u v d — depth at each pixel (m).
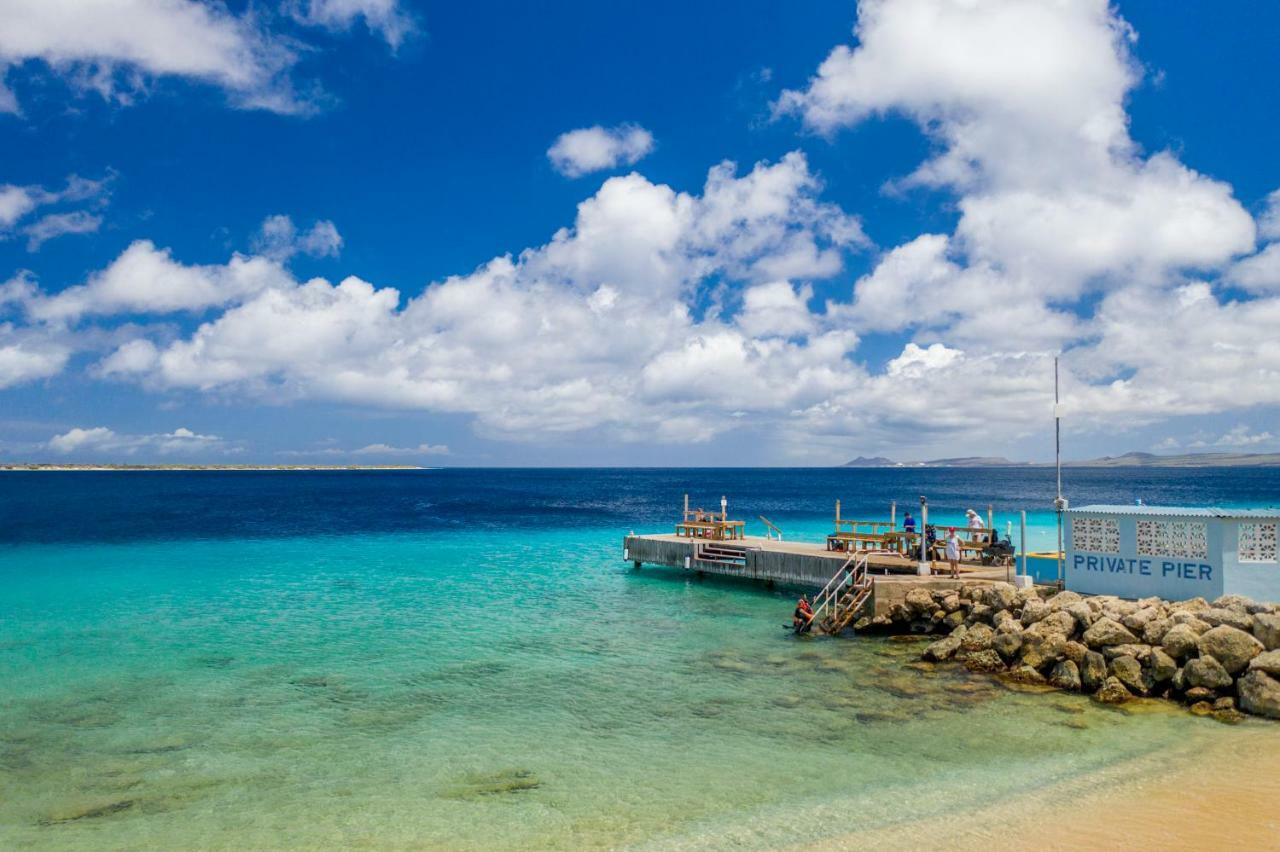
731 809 14.09
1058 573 28.08
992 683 21.69
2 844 13.05
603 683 22.27
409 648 26.30
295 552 54.03
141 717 19.55
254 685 22.19
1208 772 15.04
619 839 13.01
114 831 13.53
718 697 20.88
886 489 186.38
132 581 41.00
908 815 13.62
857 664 23.98
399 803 14.58
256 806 14.50
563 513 95.81
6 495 139.00
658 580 41.00
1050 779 14.98
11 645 26.81
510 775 15.86
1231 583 22.81
